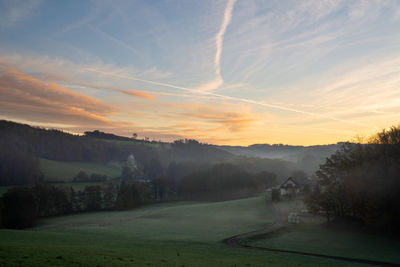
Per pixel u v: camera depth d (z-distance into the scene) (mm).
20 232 46875
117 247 33844
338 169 68188
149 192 169125
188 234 58344
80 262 21453
